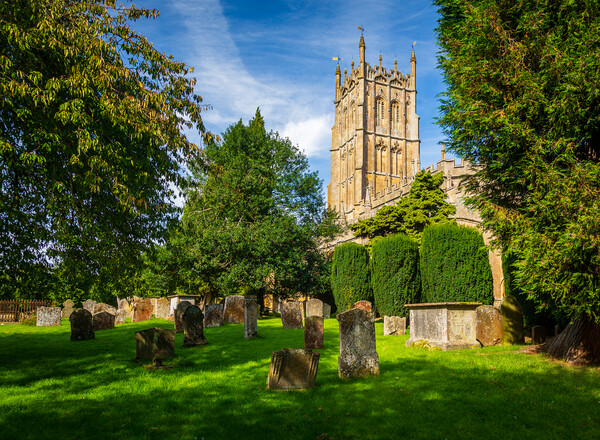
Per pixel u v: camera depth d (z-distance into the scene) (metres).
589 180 7.92
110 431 5.50
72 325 14.89
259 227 27.41
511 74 9.12
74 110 7.99
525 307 14.73
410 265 20.39
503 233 9.58
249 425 5.68
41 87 8.89
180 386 7.80
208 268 26.72
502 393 7.00
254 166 29.45
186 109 10.73
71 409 6.39
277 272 26.59
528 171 8.70
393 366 9.34
